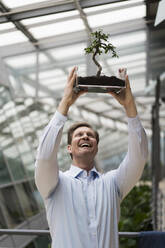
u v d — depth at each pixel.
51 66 11.66
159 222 8.21
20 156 11.10
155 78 13.75
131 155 2.15
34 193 11.31
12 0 5.51
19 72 12.18
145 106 21.44
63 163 15.22
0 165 9.35
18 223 9.04
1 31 7.29
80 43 9.11
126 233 2.79
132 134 2.12
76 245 1.97
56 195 2.11
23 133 12.04
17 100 12.55
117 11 6.75
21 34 7.75
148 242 2.74
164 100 17.02
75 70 2.01
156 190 11.62
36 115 14.34
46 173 2.01
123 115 23.20
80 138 2.18
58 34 8.17
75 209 2.06
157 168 13.99
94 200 2.11
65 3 5.78
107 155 22.58
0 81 10.79
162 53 10.38
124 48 9.88
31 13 5.98
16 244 6.44
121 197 2.29
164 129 29.88
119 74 2.09
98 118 22.19
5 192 9.04
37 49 9.43
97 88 2.03
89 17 6.96
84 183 2.17
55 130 1.99
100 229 2.03
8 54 9.76
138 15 7.13
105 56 5.94
